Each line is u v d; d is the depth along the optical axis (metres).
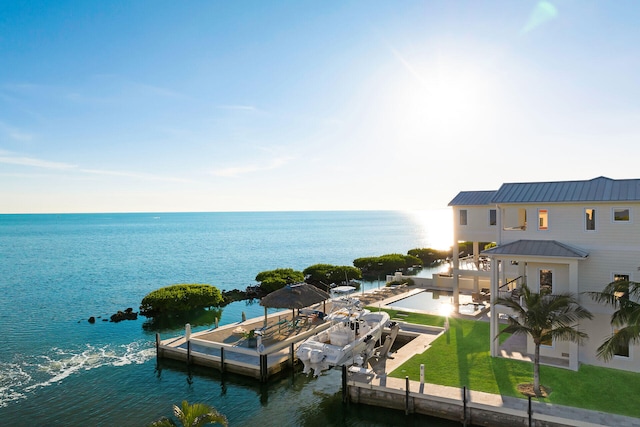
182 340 30.06
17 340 34.25
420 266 75.69
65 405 21.95
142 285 61.66
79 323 40.00
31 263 85.06
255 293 53.66
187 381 25.11
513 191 25.23
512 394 18.91
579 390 19.05
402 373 22.00
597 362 22.03
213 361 26.30
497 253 23.17
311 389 24.03
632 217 21.20
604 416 16.66
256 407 21.77
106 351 31.17
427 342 27.25
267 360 25.61
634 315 17.02
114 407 21.75
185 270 77.50
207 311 45.22
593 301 22.02
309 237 163.88
